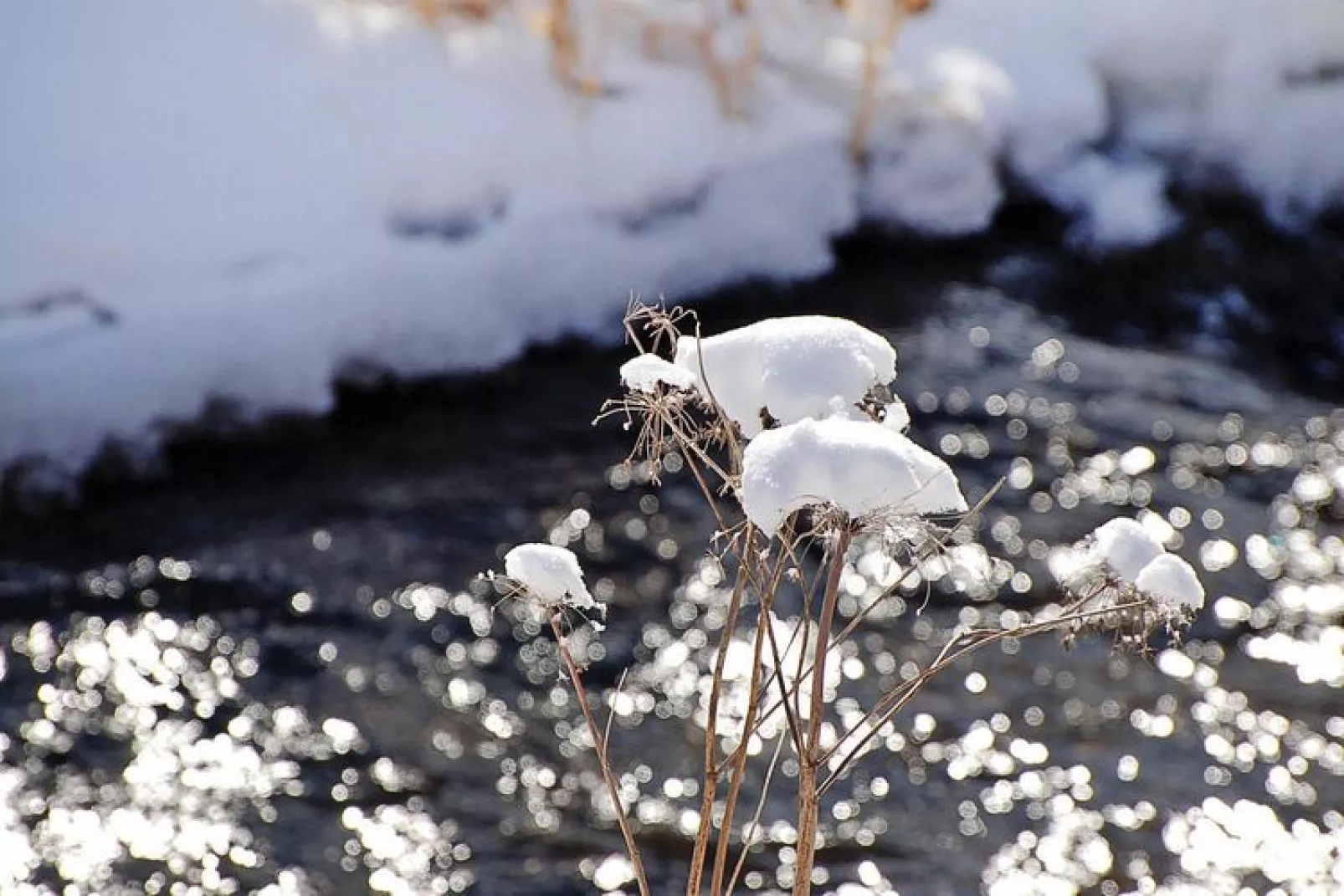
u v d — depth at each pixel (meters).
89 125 9.75
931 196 11.73
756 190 11.11
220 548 8.32
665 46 11.63
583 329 10.29
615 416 9.58
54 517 8.47
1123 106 12.95
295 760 7.02
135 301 9.16
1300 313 11.19
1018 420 9.71
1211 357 10.59
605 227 10.56
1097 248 11.77
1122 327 10.91
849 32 12.63
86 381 8.80
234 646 7.69
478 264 10.00
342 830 6.64
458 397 9.67
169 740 7.10
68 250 9.18
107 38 10.14
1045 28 13.08
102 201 9.43
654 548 8.52
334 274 9.59
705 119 11.11
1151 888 6.50
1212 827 6.83
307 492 8.80
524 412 9.59
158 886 6.31
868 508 2.77
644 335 10.26
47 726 7.14
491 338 9.96
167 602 7.93
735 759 3.39
